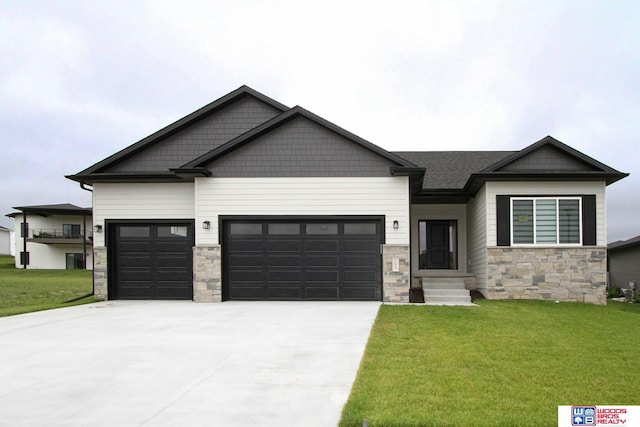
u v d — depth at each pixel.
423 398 4.63
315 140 13.39
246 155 13.45
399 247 13.02
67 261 40.84
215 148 14.16
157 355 6.67
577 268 13.39
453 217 17.12
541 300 13.26
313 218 13.27
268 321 9.64
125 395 4.91
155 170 14.77
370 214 13.16
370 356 6.36
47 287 21.56
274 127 13.45
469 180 13.95
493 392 4.86
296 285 13.34
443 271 16.86
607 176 13.22
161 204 14.23
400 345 7.04
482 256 14.30
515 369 5.76
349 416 4.12
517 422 4.03
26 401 4.76
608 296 24.59
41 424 4.14
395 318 9.71
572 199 13.56
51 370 5.92
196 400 4.73
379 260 13.20
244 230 13.49
